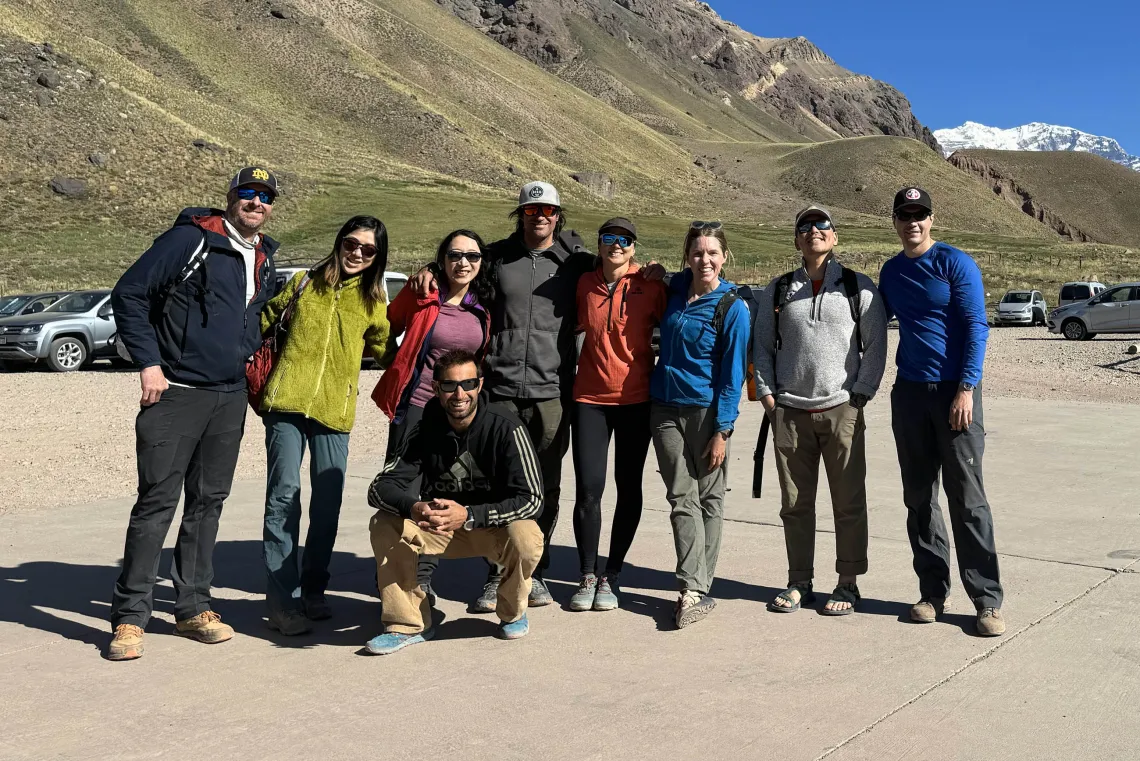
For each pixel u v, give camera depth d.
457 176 105.94
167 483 4.34
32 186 55.22
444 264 4.95
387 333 5.04
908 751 3.30
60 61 67.06
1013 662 4.14
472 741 3.40
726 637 4.53
